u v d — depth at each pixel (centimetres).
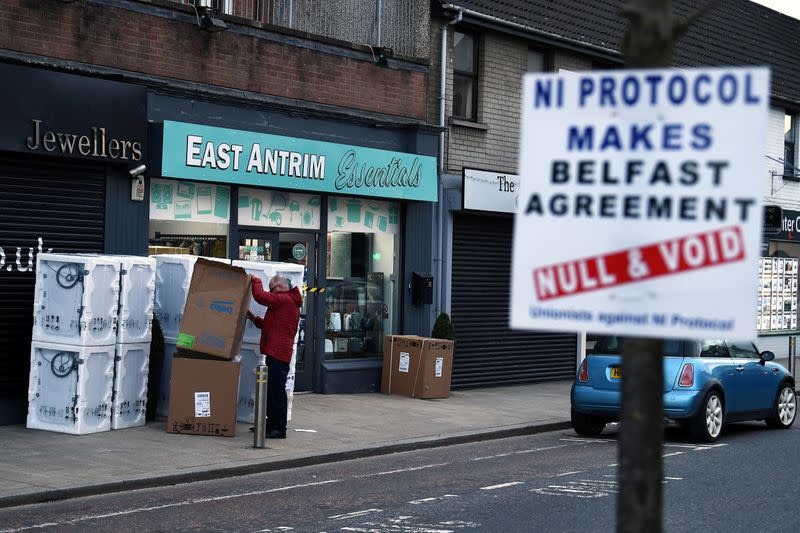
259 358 1366
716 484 1060
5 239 1302
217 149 1512
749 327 318
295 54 1645
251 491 992
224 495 969
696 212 325
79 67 1360
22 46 1312
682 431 1552
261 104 1587
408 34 1850
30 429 1252
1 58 1284
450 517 876
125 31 1421
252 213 1609
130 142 1411
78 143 1348
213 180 1511
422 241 1867
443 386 1777
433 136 1866
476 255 1997
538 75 345
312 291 1709
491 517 877
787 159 2902
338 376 1736
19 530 805
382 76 1788
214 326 1248
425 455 1259
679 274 327
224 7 1606
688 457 1256
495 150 2017
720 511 920
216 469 1065
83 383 1224
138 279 1290
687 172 326
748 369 1500
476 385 1994
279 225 1650
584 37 2150
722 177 322
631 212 333
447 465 1178
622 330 333
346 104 1727
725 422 1445
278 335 1270
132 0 1427
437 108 1903
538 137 345
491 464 1190
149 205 1456
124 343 1272
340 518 866
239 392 1380
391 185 1780
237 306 1248
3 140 1274
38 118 1308
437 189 1884
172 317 1354
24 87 1296
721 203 322
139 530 810
